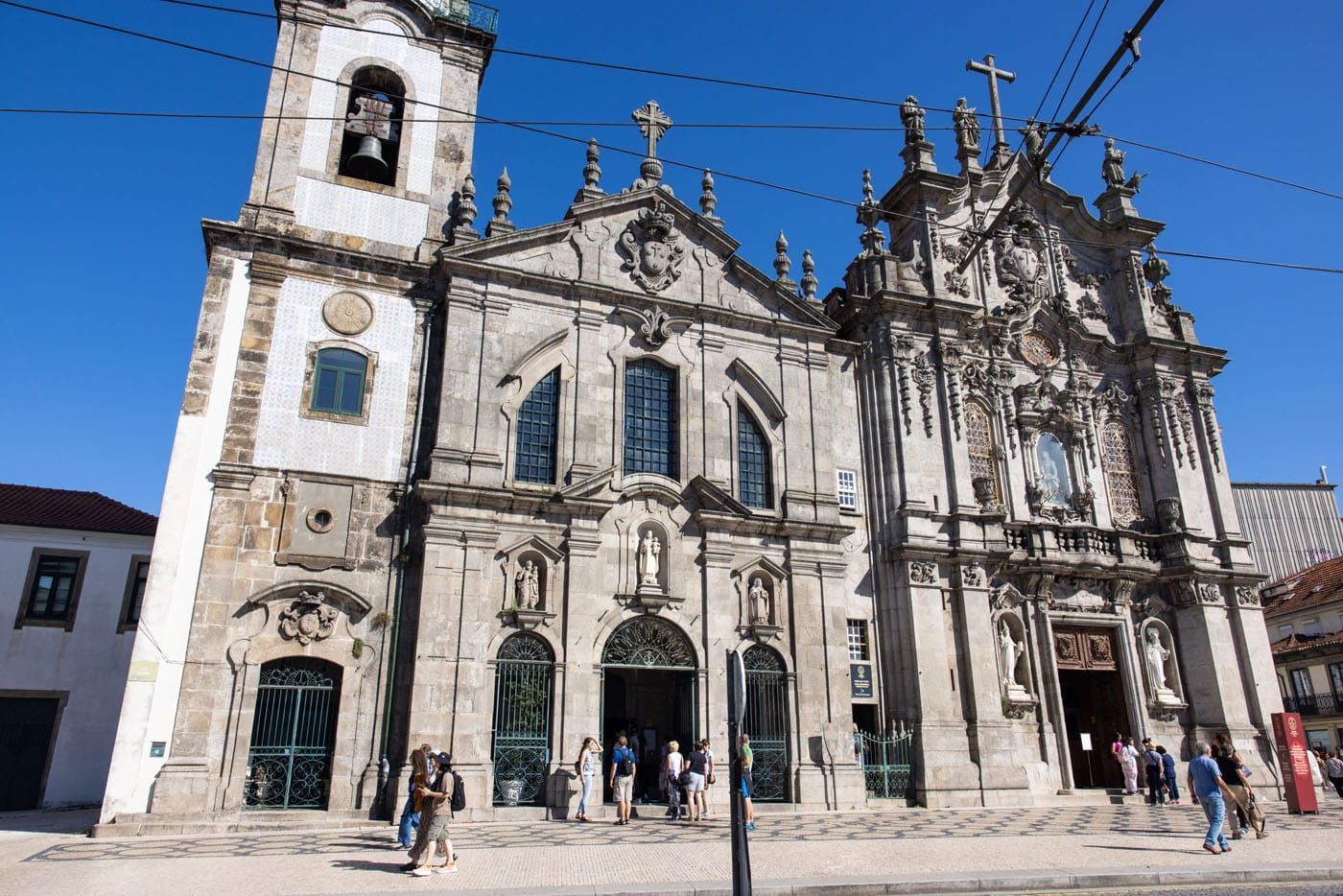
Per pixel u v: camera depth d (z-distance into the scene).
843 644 24.39
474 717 20.14
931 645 25.03
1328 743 41.50
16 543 27.84
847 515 26.45
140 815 17.83
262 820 18.36
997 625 26.33
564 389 23.80
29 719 26.56
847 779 22.94
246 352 21.58
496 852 15.22
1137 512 30.19
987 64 32.56
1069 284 31.91
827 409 26.78
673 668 22.80
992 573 26.62
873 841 16.72
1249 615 29.11
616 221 25.92
